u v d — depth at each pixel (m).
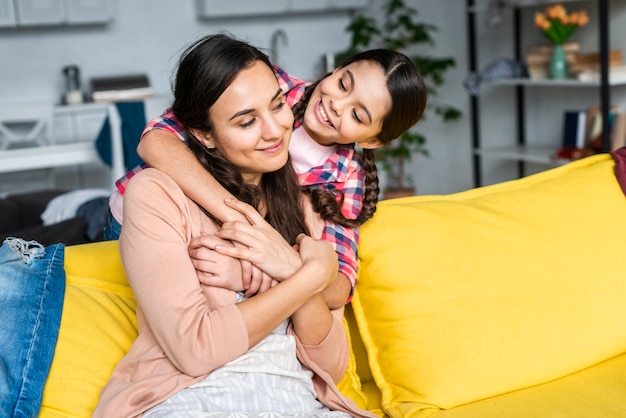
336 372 1.60
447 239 1.76
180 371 1.39
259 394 1.42
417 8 6.16
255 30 6.28
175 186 1.46
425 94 1.69
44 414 1.40
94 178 5.75
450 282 1.71
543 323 1.73
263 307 1.39
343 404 1.54
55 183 5.66
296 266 1.46
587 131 4.64
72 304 1.52
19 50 5.66
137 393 1.36
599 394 1.66
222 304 1.43
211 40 1.45
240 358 1.42
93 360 1.47
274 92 1.44
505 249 1.79
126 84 5.71
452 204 1.86
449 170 6.20
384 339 1.70
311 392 1.53
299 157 1.73
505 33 5.73
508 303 1.72
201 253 1.43
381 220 1.76
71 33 5.78
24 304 1.46
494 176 6.01
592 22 4.93
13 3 5.34
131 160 4.33
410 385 1.65
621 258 1.88
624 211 1.97
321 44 6.52
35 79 5.73
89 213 3.14
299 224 1.63
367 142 1.75
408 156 5.53
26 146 5.34
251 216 1.47
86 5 5.56
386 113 1.65
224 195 1.48
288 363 1.49
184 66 1.46
